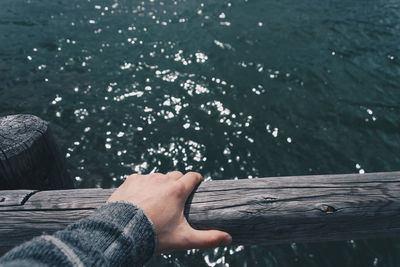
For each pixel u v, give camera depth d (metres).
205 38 7.92
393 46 7.58
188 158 4.63
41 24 8.53
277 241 0.89
